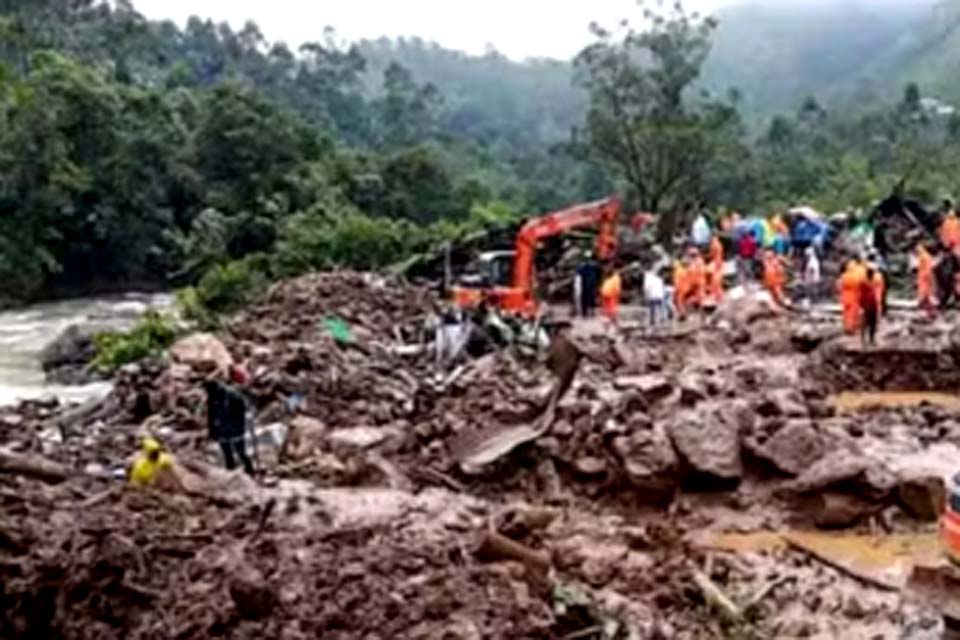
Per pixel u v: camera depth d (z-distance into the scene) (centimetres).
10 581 1429
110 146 8206
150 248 8294
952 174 6950
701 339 3069
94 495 1711
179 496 1716
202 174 8419
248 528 1568
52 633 1395
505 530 1575
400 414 2478
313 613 1313
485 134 15838
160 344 4288
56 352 4984
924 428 2356
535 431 2130
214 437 2119
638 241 4372
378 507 1697
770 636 1446
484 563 1438
